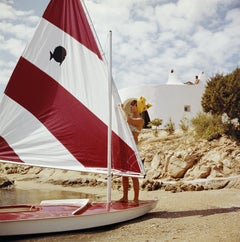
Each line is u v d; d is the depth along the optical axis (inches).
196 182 515.5
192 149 629.9
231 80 669.9
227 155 572.1
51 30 312.5
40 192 595.5
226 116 690.8
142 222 271.4
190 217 285.4
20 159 295.7
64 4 313.4
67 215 245.3
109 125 275.9
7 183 703.7
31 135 299.1
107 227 261.1
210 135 659.4
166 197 430.9
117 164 283.4
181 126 860.6
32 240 229.1
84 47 301.1
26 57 305.1
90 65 297.6
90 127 290.4
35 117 299.9
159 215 300.7
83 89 296.5
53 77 305.1
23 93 301.9
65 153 293.9
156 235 230.7
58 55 307.4
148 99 1103.0
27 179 836.0
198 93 1106.7
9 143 296.7
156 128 965.8
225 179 495.8
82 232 247.3
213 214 293.7
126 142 278.5
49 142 297.0
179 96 1095.6
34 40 307.4
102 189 625.6
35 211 259.3
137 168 273.1
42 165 295.3
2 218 235.6
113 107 284.7
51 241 226.2
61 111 298.0
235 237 210.1
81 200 296.0
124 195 304.5
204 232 229.1
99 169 286.7
